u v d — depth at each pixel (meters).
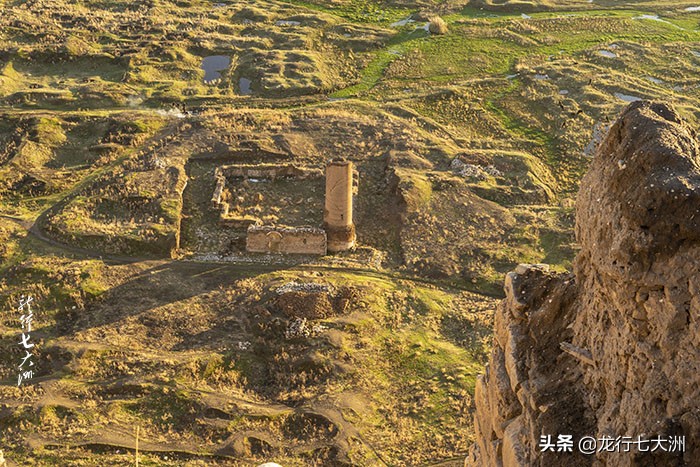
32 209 48.84
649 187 12.48
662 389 12.16
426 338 39.25
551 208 49.34
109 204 48.25
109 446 32.94
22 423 33.94
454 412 34.91
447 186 50.56
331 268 43.94
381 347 38.38
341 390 35.94
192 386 35.91
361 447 33.19
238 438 33.50
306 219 48.00
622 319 13.05
